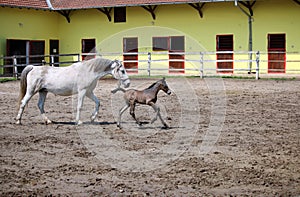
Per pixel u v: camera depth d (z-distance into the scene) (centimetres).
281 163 733
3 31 2609
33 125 1041
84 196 592
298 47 2459
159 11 2694
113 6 2681
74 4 2795
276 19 2488
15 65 2300
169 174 680
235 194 596
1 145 855
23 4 2658
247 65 2553
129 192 605
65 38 2908
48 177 669
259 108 1301
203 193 600
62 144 862
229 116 1163
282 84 1958
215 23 2598
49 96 1548
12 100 1473
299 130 993
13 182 647
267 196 589
